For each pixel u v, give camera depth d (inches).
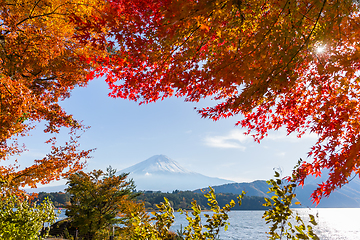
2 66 190.9
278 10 108.3
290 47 94.1
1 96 166.7
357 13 92.0
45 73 282.5
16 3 199.3
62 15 201.6
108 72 184.1
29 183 264.2
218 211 126.4
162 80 158.2
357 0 83.0
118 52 156.6
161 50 131.0
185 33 114.7
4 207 268.5
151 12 111.0
